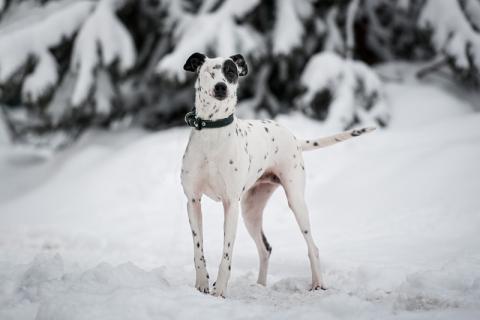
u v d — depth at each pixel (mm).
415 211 8531
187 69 5688
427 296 4465
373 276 5734
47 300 4410
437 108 13664
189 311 4113
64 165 13805
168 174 11758
